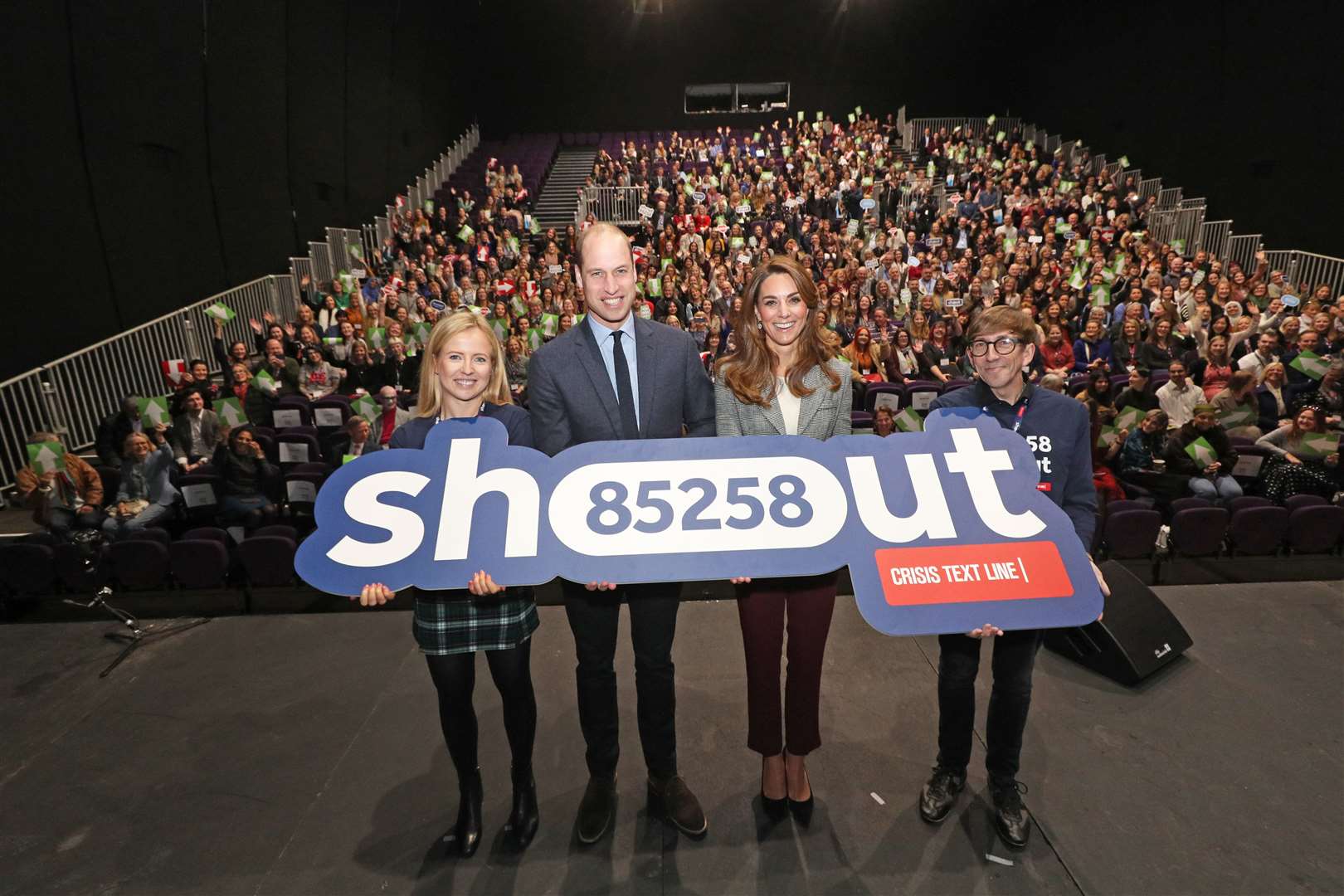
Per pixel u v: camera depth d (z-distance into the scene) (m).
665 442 2.07
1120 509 4.52
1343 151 11.32
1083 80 19.03
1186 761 2.57
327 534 1.95
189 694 3.10
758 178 16.69
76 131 7.87
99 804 2.48
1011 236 13.37
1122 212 14.84
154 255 9.09
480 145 21.97
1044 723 2.79
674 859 2.20
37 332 7.42
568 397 2.12
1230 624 3.46
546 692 3.08
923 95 22.50
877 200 15.96
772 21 21.67
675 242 13.90
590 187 17.91
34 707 3.04
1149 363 7.70
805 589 2.16
